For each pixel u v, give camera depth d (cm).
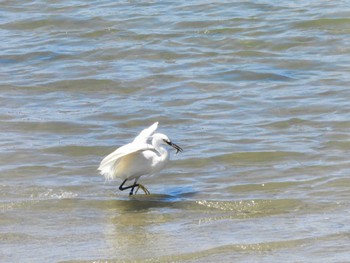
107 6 2708
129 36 2434
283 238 1130
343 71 2075
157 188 1398
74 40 2416
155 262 1064
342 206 1270
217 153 1552
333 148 1565
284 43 2314
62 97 1952
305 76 2055
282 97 1897
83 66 2183
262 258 1066
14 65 2206
